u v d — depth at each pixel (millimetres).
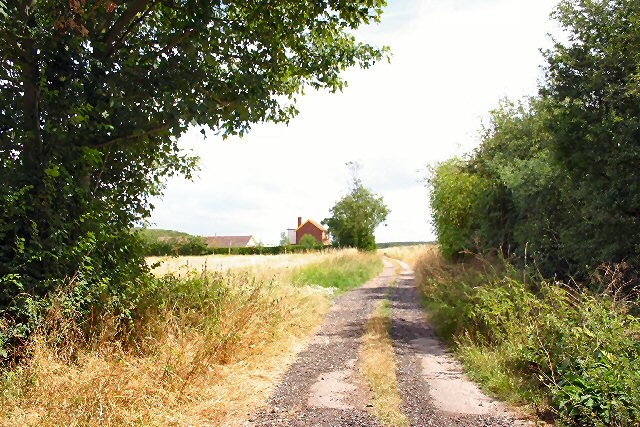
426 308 14820
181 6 8867
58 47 7484
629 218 10078
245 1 9445
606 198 10039
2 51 7258
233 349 7812
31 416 4703
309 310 13102
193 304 8688
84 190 7758
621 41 10656
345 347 9734
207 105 8477
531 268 11750
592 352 5746
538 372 6812
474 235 20062
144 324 7613
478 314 9562
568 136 11062
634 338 5746
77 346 6184
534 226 13242
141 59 8305
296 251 57031
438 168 24297
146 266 9188
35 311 6172
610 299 7055
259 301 10188
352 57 10922
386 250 85375
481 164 20344
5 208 6668
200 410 5578
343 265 28578
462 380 7328
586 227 10977
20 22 6883
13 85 7488
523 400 6152
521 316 7918
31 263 6883
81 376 5238
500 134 19516
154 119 8164
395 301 17234
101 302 7277
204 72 8594
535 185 13625
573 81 11234
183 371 6156
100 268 7812
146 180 10492
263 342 8703
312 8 9664
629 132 9711
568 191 12281
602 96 10820
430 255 29344
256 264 23859
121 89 7871
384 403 6098
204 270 10102
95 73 7863
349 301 17250
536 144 17000
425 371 7895
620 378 5039
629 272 9828
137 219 9891
